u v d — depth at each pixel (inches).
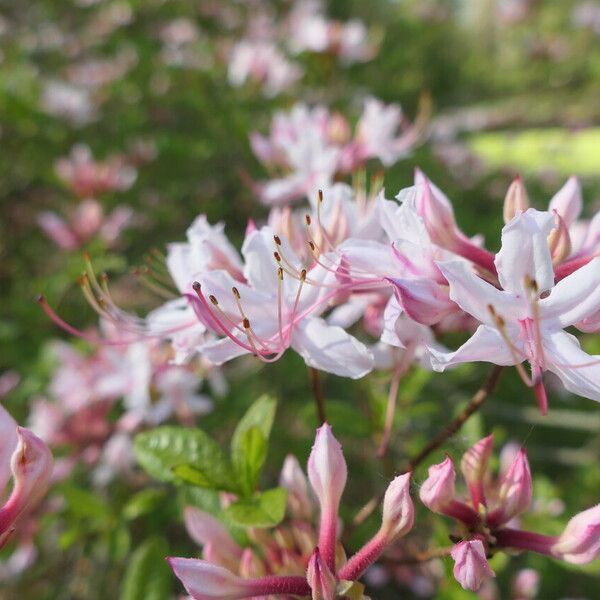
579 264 7.2
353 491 18.2
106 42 32.1
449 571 9.0
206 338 8.8
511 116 55.6
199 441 9.2
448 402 20.0
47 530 16.4
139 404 12.4
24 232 25.6
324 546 7.1
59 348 14.1
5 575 15.8
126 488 14.0
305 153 12.8
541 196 35.8
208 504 9.5
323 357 7.7
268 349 7.8
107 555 16.0
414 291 7.0
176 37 29.6
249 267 7.9
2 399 19.0
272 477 17.4
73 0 33.9
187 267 8.6
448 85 74.9
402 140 14.0
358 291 8.7
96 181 19.9
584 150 52.6
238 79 23.7
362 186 11.7
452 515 7.4
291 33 29.9
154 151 24.9
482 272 7.6
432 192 7.7
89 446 14.3
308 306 7.8
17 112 23.9
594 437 24.6
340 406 11.4
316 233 8.3
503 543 7.4
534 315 6.6
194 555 16.9
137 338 11.3
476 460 7.5
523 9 45.1
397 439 16.0
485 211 34.9
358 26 23.1
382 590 18.2
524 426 24.8
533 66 50.8
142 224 24.4
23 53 30.1
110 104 28.5
